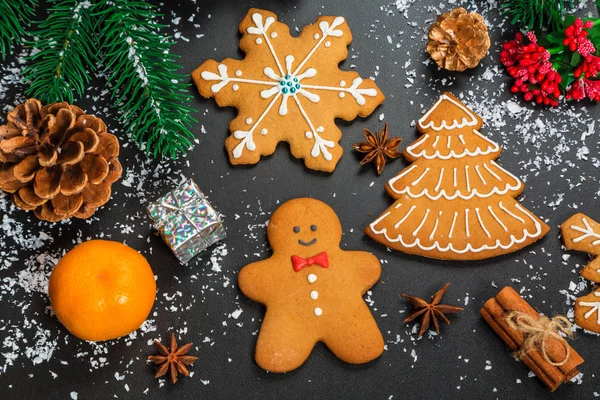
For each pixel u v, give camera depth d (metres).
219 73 0.49
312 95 0.48
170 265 0.47
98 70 0.49
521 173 0.49
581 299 0.47
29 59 0.48
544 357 0.44
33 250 0.47
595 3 0.50
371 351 0.46
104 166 0.43
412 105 0.50
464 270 0.48
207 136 0.49
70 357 0.46
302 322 0.46
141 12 0.44
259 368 0.46
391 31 0.50
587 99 0.50
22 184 0.43
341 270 0.46
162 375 0.46
